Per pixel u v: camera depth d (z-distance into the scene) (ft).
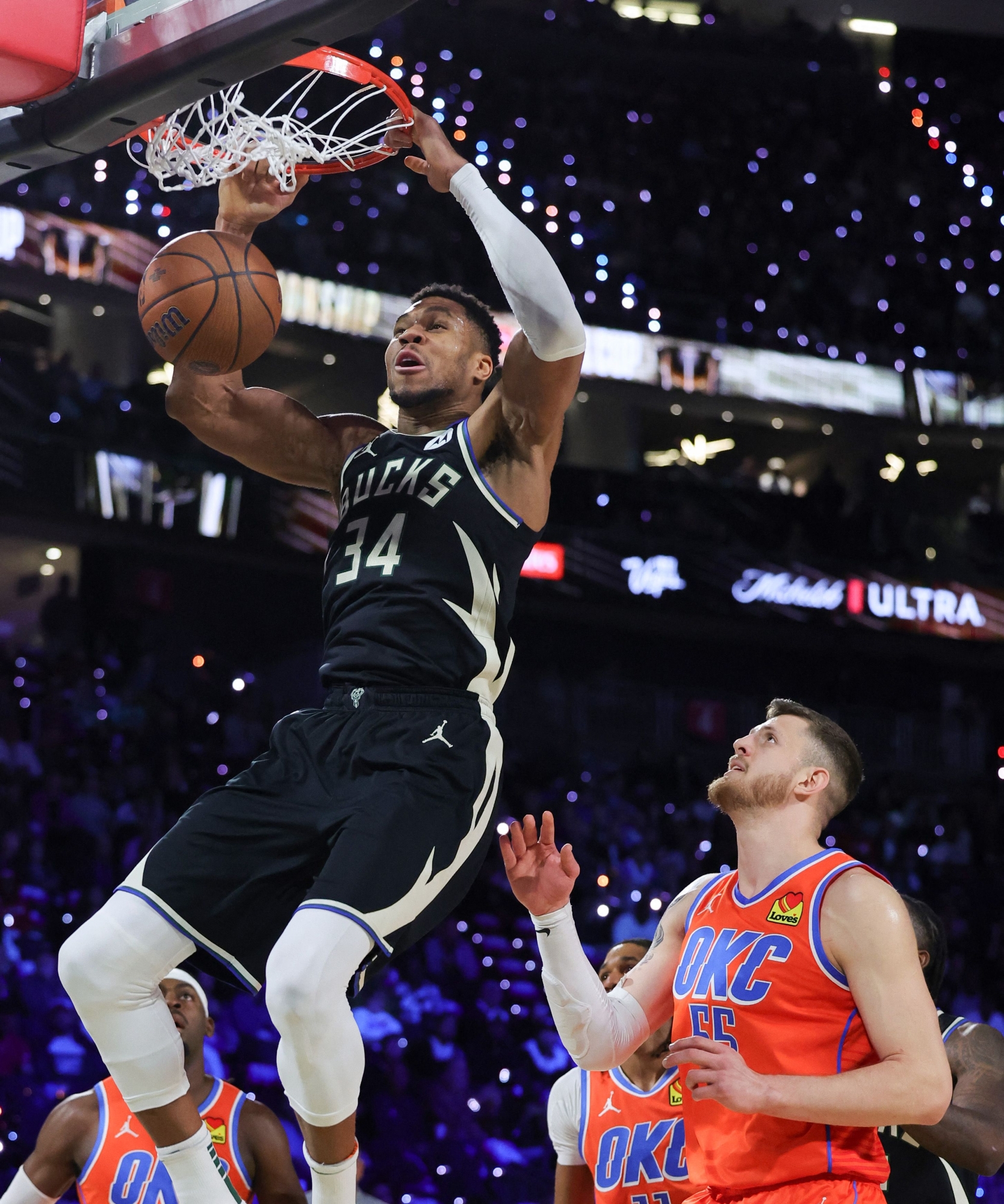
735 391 50.78
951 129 56.29
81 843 30.89
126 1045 7.14
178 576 41.83
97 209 41.32
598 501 48.98
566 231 49.98
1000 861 42.27
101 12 8.54
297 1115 7.06
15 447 38.75
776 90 55.26
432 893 7.42
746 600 48.80
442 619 7.79
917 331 53.31
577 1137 10.85
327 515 43.29
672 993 8.61
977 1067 9.32
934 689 51.62
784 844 7.97
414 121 8.34
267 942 7.47
